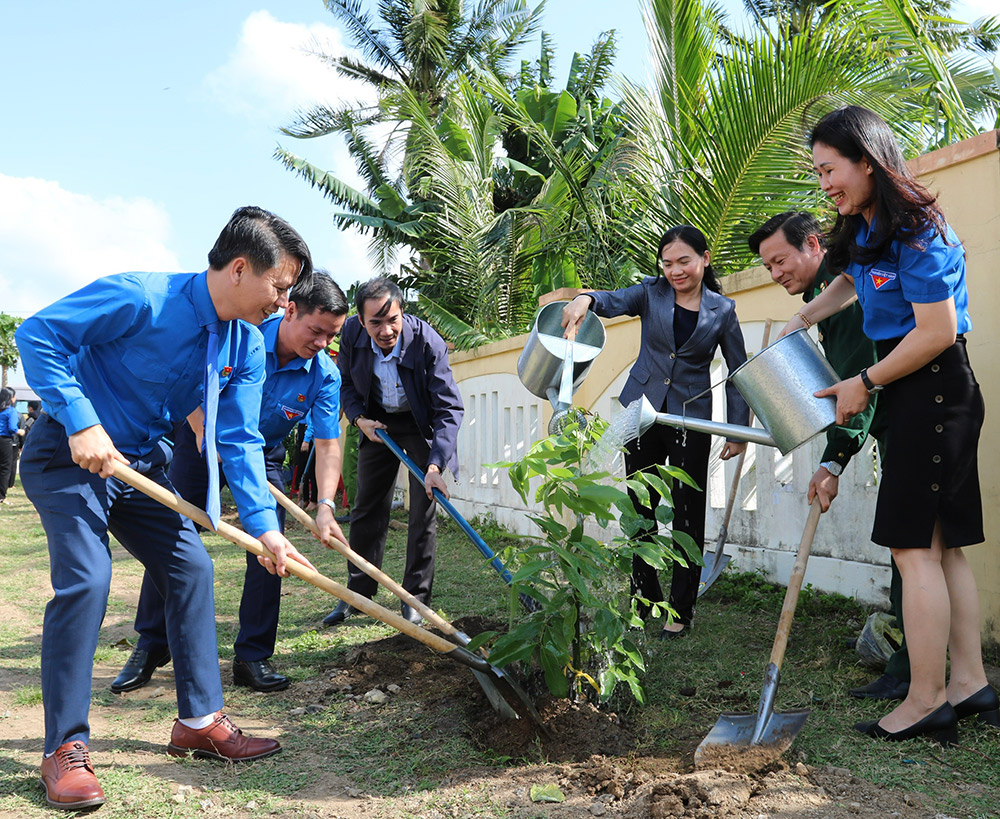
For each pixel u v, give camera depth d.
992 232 3.25
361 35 20.95
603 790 2.28
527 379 3.28
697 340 3.92
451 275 13.19
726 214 6.87
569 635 2.58
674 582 3.91
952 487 2.53
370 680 3.37
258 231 2.42
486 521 8.20
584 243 9.16
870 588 4.05
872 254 2.53
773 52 6.27
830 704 2.89
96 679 3.58
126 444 2.56
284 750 2.71
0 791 2.38
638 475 2.75
